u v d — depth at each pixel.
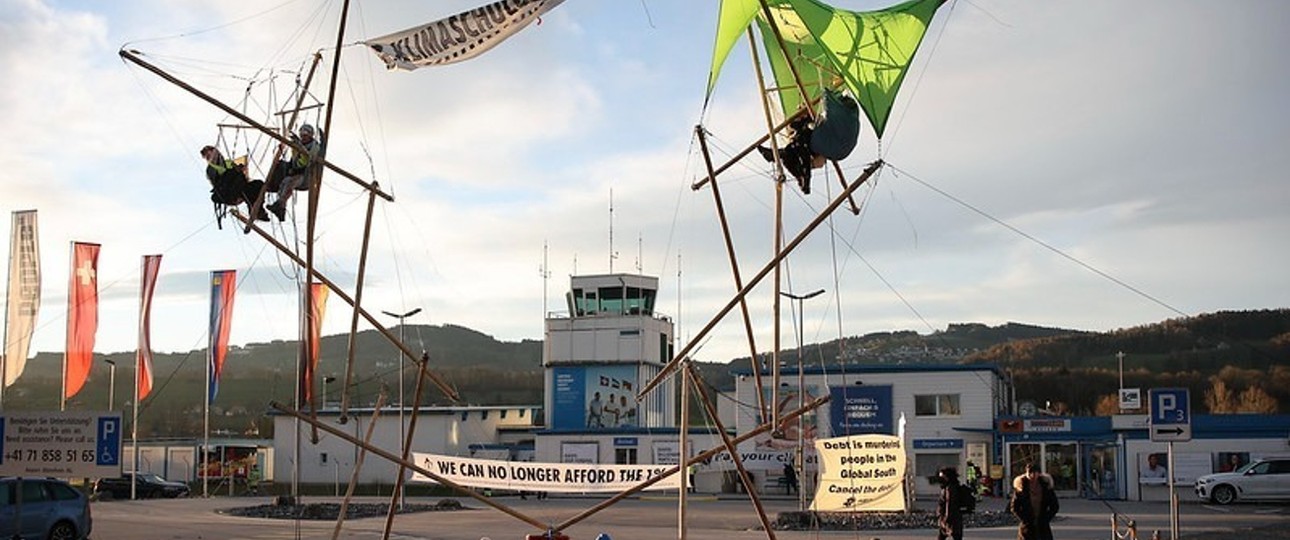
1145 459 53.34
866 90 14.08
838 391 61.47
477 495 16.67
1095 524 36.09
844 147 14.04
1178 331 148.25
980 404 60.19
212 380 53.50
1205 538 30.28
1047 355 155.62
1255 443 52.25
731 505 51.56
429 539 31.70
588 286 76.56
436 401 112.62
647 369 75.06
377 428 73.44
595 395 74.44
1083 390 135.62
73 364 45.56
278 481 74.25
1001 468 58.16
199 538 31.19
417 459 16.84
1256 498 47.72
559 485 16.92
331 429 15.60
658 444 65.25
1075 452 57.97
